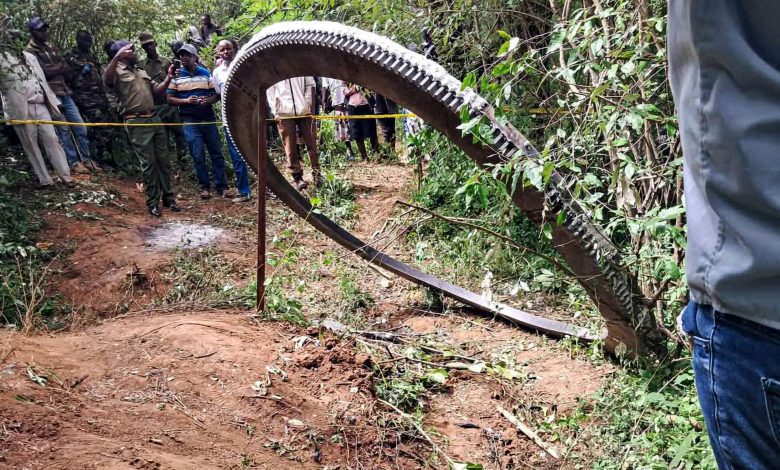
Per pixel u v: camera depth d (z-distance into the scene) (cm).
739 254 127
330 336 504
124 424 336
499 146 416
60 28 1028
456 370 488
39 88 853
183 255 724
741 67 123
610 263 439
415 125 902
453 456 386
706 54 128
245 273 702
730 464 138
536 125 582
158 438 329
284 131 938
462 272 677
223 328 481
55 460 284
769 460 131
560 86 524
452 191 771
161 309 559
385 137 1195
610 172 497
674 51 141
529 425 425
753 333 126
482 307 589
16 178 834
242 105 540
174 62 948
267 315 531
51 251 713
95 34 1080
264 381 407
